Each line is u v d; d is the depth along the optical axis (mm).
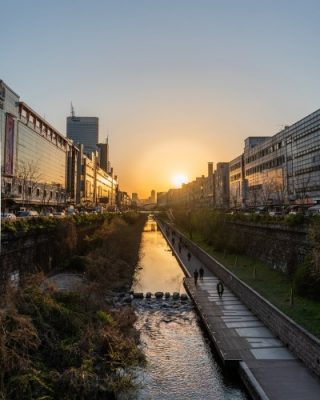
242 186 151625
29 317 20094
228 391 22719
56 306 22766
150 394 22094
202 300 41094
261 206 118500
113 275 48031
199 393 22469
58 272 45281
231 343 27422
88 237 63656
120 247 62781
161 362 26766
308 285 32125
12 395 16625
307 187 101438
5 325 18609
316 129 97938
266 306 31516
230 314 35312
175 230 137500
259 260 55188
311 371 22578
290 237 42688
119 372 21406
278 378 21734
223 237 70938
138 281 56125
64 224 47750
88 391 18641
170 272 65188
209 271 60875
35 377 17484
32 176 112125
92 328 22828
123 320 29984
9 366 17406
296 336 25000
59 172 165750
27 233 34938
